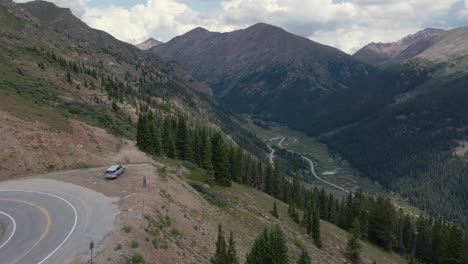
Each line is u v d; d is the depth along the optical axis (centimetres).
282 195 11175
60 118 7269
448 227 10775
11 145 5053
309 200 11294
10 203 3772
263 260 3356
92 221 3316
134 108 16088
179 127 9375
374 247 9638
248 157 11394
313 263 5894
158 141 8362
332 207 11644
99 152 6712
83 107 10744
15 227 3194
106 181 4622
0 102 6212
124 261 2720
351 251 7525
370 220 10194
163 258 2991
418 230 10925
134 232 3156
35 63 15850
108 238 2970
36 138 5488
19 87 9706
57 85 13112
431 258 10412
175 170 7244
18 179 4641
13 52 16000
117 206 3719
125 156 7094
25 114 6191
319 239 7200
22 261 2619
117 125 10681
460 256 8900
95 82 19162
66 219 3362
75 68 19212
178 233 3594
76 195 4053
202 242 3791
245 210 6838
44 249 2791
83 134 7125
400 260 9438
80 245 2852
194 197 5216
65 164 5412
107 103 14600
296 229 7569
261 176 11925
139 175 4944
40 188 4288
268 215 7375
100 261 2644
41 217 3409
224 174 8312
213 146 8488
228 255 3516
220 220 5012
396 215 11262
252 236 5219
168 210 3956
